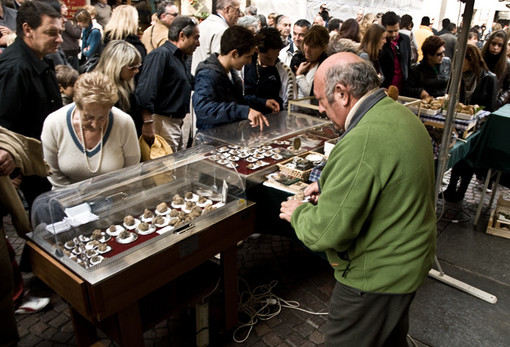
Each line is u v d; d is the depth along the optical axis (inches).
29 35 89.2
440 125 137.7
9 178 74.2
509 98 194.4
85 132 82.0
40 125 95.7
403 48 183.0
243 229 86.5
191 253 74.7
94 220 74.2
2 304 78.7
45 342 90.2
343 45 157.6
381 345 62.7
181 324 97.3
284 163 105.9
